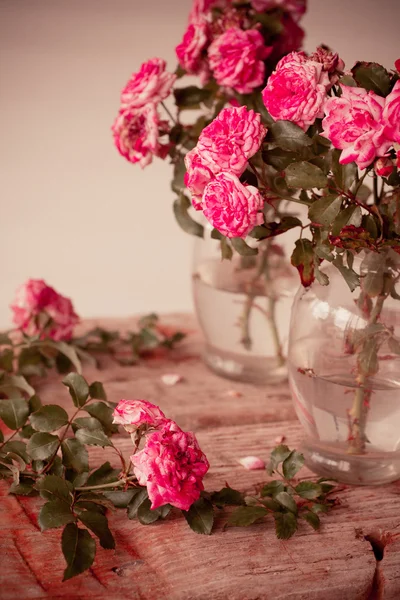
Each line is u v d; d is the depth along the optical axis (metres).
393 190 0.70
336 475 0.75
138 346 0.96
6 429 0.80
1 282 1.86
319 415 0.73
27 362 0.90
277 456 0.74
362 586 0.66
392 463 0.74
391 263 0.69
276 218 0.83
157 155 0.81
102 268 1.90
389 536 0.69
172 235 1.90
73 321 0.93
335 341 0.71
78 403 0.73
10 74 1.78
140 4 1.79
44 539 0.67
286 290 0.86
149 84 0.78
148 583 0.64
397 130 0.64
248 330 0.88
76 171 1.85
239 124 0.67
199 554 0.67
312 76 0.67
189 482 0.67
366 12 1.76
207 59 0.82
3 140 1.81
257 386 0.91
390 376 0.71
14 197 1.85
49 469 0.72
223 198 0.67
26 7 1.75
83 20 1.78
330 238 0.69
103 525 0.66
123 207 1.89
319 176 0.68
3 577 0.64
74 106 1.82
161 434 0.67
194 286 0.89
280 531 0.68
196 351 0.99
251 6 0.83
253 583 0.65
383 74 0.66
